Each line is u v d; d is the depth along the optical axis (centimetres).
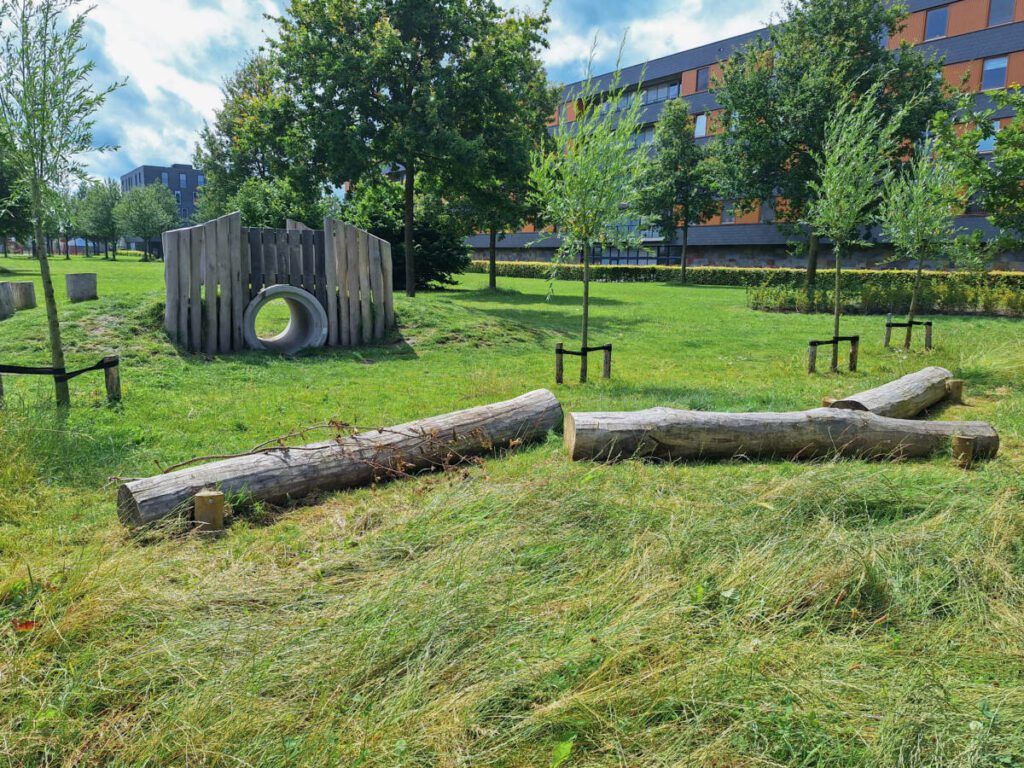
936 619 321
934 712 248
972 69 3556
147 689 260
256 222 3444
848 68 2712
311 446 512
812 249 2955
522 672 264
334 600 326
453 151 2208
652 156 4484
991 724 242
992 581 348
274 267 1190
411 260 2470
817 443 600
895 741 234
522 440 630
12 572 344
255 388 869
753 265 4731
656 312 2147
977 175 1318
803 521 418
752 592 327
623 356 1272
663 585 331
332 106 2278
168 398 786
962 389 882
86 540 404
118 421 669
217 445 608
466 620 300
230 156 4400
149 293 1232
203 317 1111
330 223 1235
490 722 246
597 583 344
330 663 273
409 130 2205
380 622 298
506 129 2456
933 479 513
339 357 1152
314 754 227
